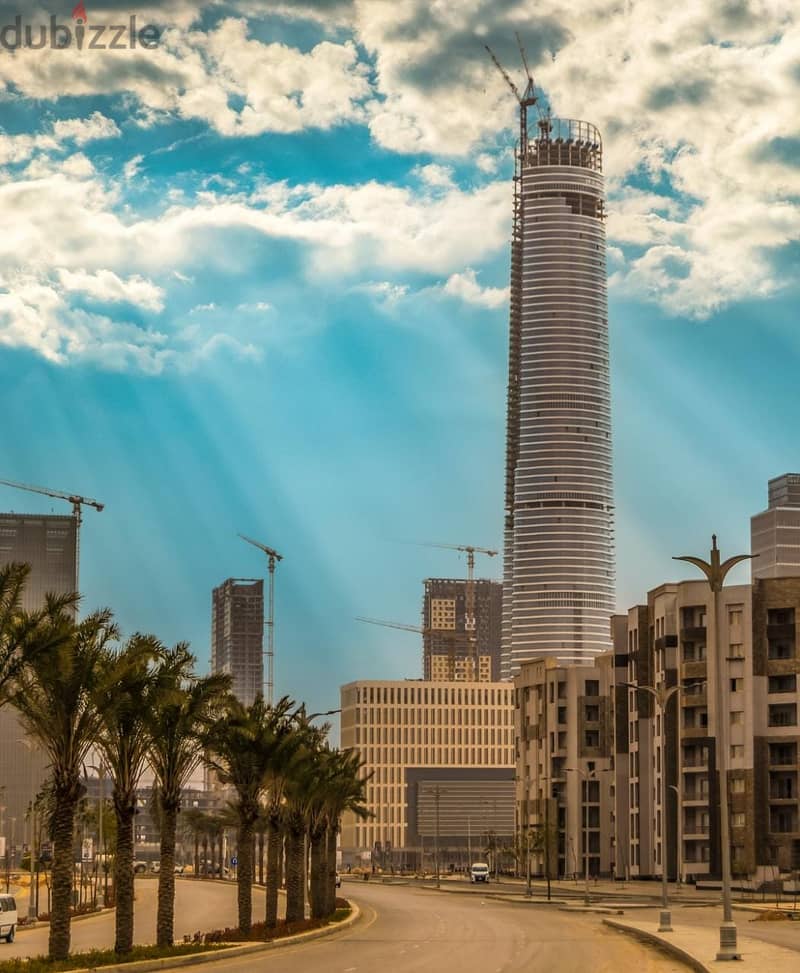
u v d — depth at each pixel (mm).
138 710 63125
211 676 69750
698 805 189750
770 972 50875
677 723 193125
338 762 114625
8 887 172625
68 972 54438
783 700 185125
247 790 81750
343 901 136625
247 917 81312
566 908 132375
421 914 120062
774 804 183125
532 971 55562
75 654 58688
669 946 69125
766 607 187750
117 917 64312
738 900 148125
